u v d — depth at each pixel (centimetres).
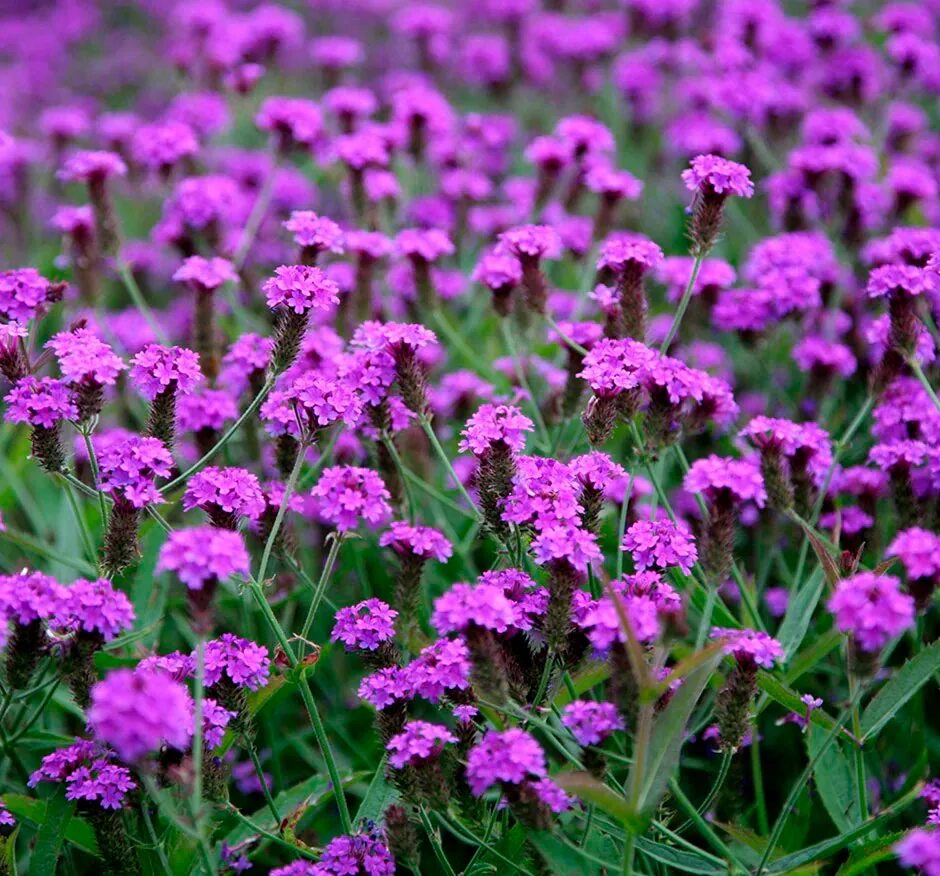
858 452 128
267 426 115
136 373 112
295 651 121
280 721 124
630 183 130
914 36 156
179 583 126
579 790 102
